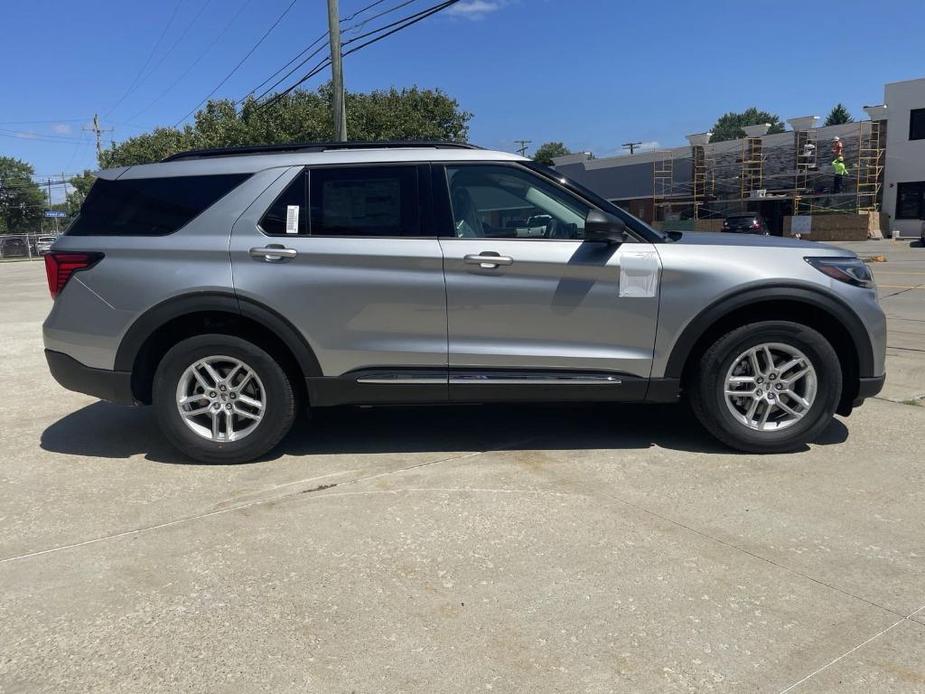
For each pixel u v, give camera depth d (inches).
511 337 169.6
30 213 3459.6
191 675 98.3
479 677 97.0
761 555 127.3
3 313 536.1
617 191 1723.7
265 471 173.0
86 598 117.8
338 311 168.7
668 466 169.9
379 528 140.8
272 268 168.9
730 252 169.8
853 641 102.7
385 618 110.8
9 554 133.2
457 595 116.7
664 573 122.0
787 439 174.6
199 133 1086.4
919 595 114.0
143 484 166.6
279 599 116.6
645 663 99.0
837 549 129.0
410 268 167.8
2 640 106.8
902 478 160.2
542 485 160.1
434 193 171.5
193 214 173.0
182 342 171.5
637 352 169.8
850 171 1358.3
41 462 182.9
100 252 173.2
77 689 95.8
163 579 123.4
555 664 99.3
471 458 178.4
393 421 211.2
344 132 691.4
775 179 1449.3
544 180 172.6
